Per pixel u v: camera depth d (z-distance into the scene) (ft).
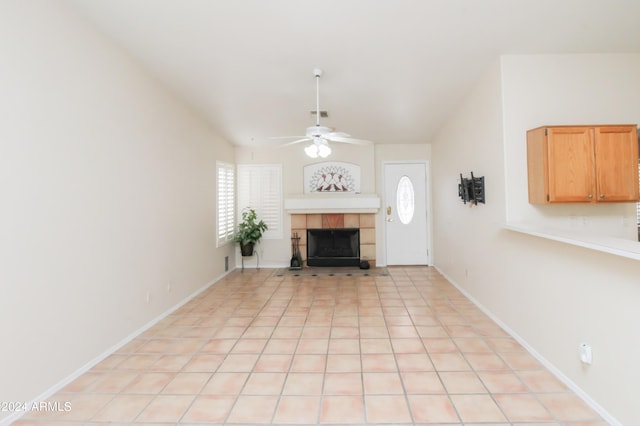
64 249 8.52
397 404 7.61
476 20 9.41
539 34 10.06
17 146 7.29
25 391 7.41
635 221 11.20
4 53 7.01
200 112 16.55
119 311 10.66
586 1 8.59
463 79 13.23
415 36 10.21
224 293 16.87
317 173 22.93
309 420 7.13
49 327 8.05
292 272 21.54
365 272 21.15
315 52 11.12
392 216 22.77
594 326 7.32
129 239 11.22
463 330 11.70
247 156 23.15
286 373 9.05
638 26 9.65
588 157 10.07
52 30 8.18
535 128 10.84
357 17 9.29
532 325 9.84
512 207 11.28
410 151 22.58
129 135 11.22
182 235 15.14
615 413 6.76
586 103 11.12
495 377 8.66
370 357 9.87
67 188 8.63
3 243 6.97
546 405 7.48
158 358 9.96
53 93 8.22
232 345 10.82
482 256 13.56
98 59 9.77
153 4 8.71
